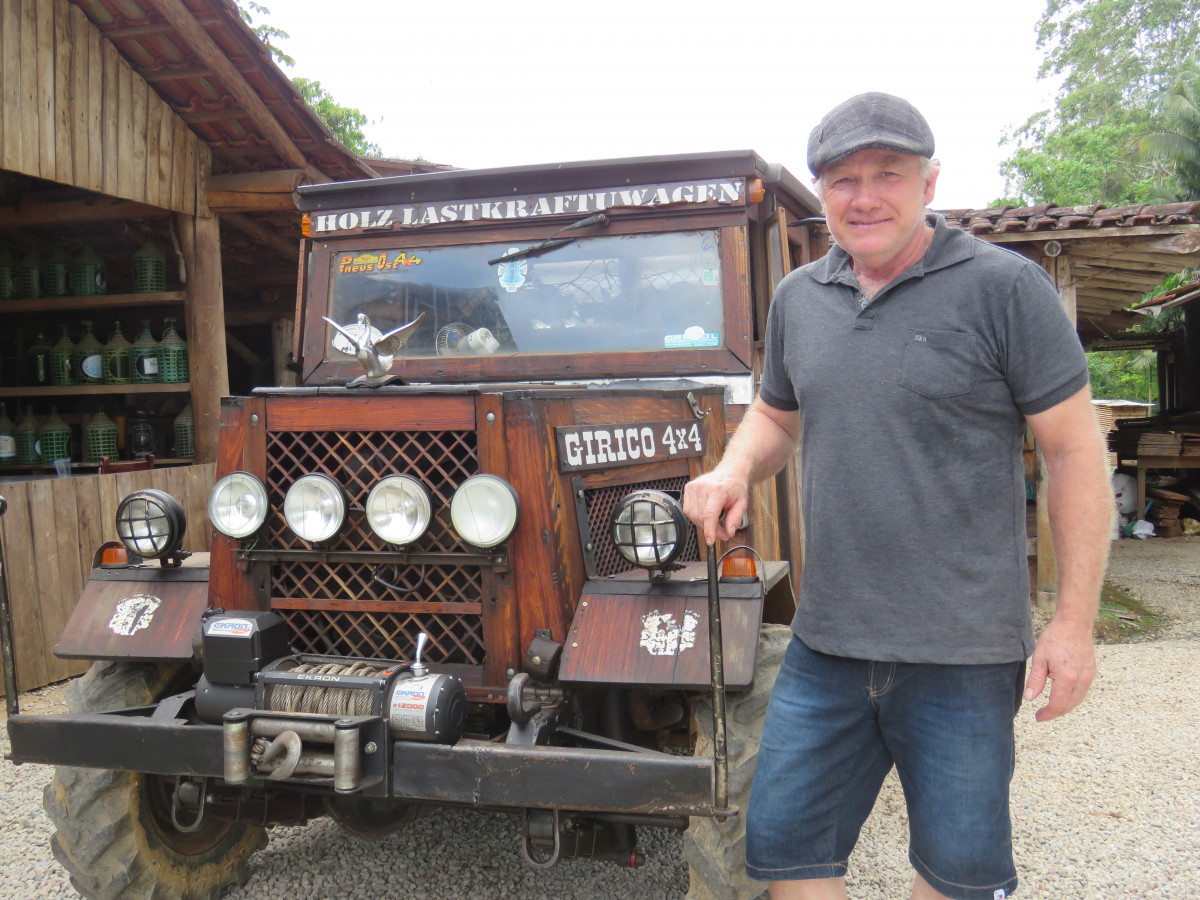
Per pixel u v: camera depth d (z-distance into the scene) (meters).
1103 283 9.98
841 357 1.90
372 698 2.25
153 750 2.37
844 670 1.94
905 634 1.83
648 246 3.68
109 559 3.03
